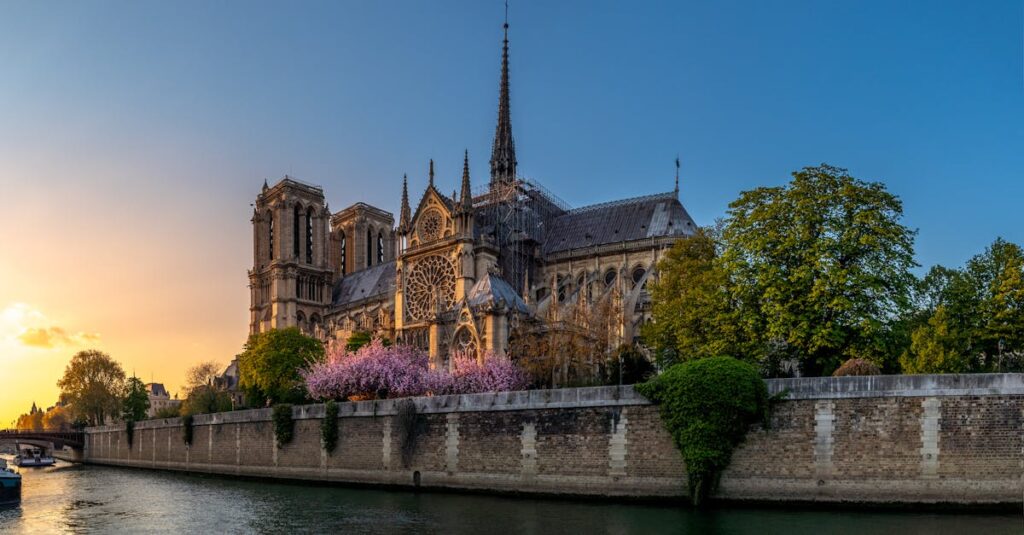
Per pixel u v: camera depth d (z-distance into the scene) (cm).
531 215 12619
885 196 5541
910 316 6431
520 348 7981
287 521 4378
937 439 3981
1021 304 5703
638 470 4550
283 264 15750
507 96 14512
